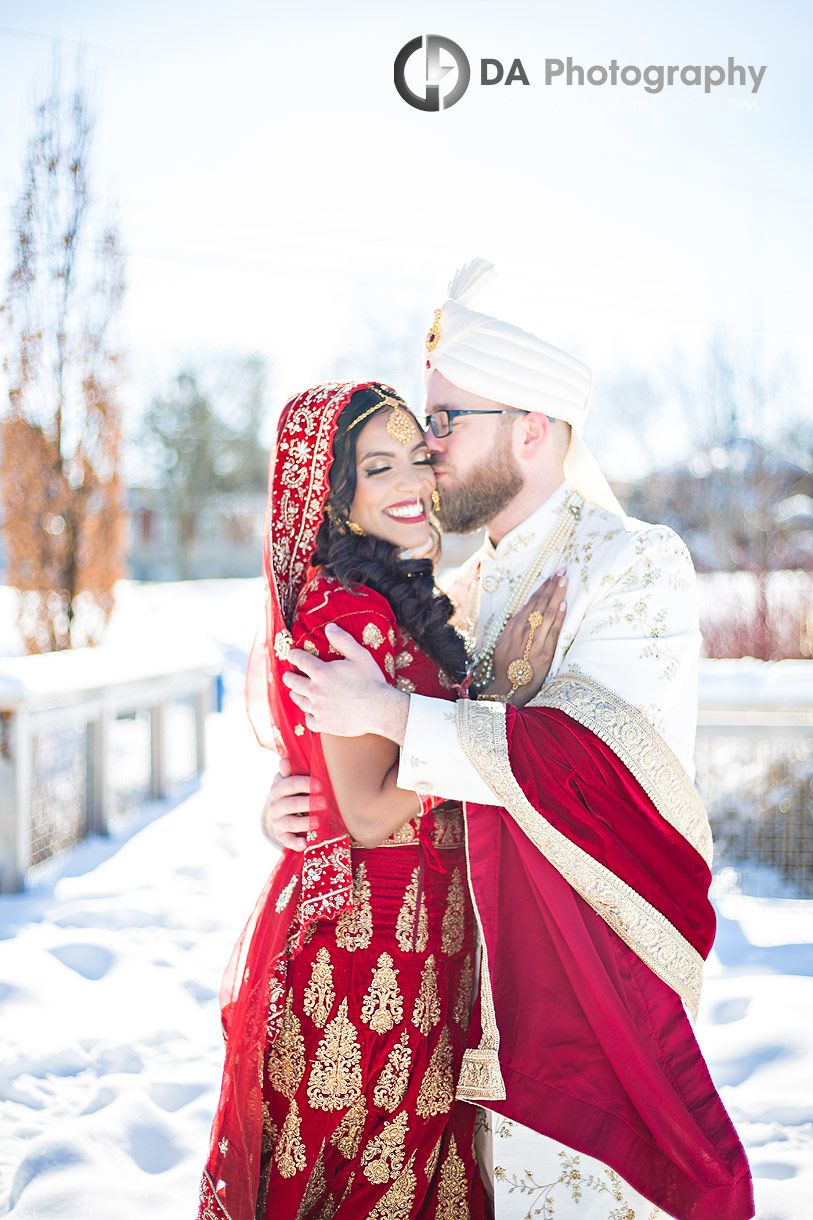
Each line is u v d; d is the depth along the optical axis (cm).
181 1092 284
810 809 507
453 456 193
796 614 895
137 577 3253
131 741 699
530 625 189
